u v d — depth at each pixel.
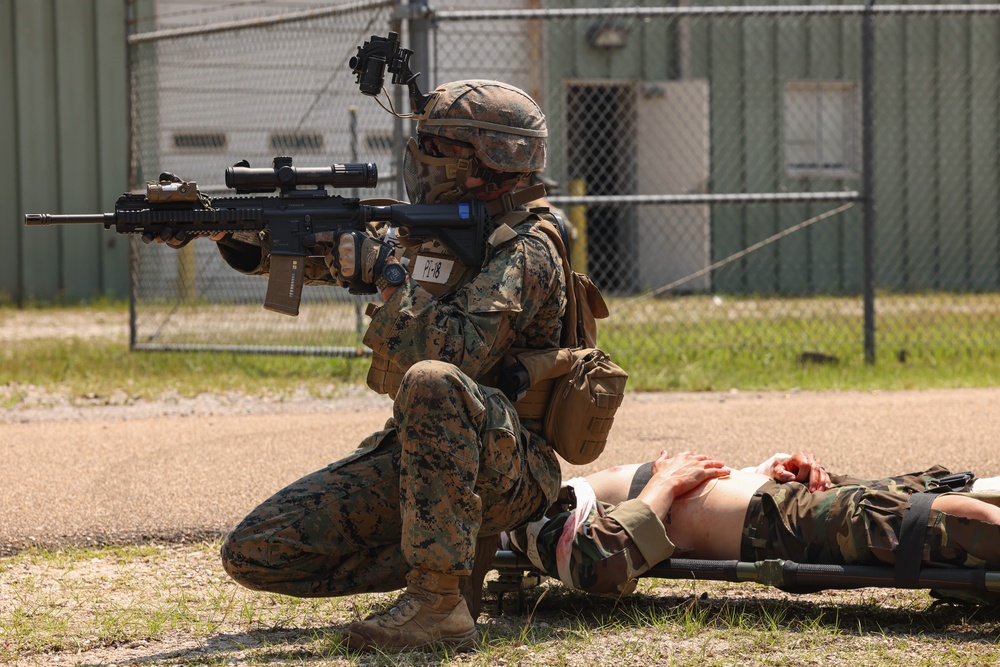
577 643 7.93
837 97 44.84
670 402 18.86
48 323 32.44
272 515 8.08
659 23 41.97
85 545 10.98
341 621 8.69
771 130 43.75
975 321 31.03
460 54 34.31
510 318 7.89
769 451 14.62
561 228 8.37
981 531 7.75
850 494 8.20
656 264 41.81
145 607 8.98
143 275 26.30
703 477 8.68
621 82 41.25
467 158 8.16
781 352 23.58
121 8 38.81
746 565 8.24
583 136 41.66
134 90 24.53
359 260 7.68
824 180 44.34
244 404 18.91
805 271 44.19
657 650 7.77
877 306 36.59
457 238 8.00
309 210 7.82
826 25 44.12
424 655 7.61
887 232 44.97
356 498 8.16
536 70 39.41
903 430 15.84
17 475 13.41
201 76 35.00
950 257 45.66
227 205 7.79
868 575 7.92
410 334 7.63
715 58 42.94
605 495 8.96
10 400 18.95
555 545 8.41
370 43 8.23
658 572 8.47
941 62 45.28
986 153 45.84
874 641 7.93
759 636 8.03
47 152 38.59
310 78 33.38
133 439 15.65
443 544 7.52
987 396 19.09
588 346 8.52
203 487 12.83
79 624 8.51
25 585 9.62
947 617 8.50
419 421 7.45
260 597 9.34
